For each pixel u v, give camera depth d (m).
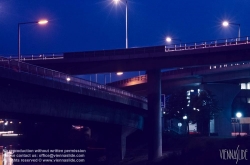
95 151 86.75
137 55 82.94
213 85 112.94
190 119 99.56
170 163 60.41
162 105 86.94
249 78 107.19
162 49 81.69
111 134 89.31
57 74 59.22
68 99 62.50
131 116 87.94
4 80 47.41
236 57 77.69
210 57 79.31
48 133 89.31
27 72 51.47
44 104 56.56
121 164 79.44
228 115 113.38
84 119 67.75
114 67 85.12
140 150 91.94
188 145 81.75
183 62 80.75
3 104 48.59
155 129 81.12
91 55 86.50
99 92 68.88
